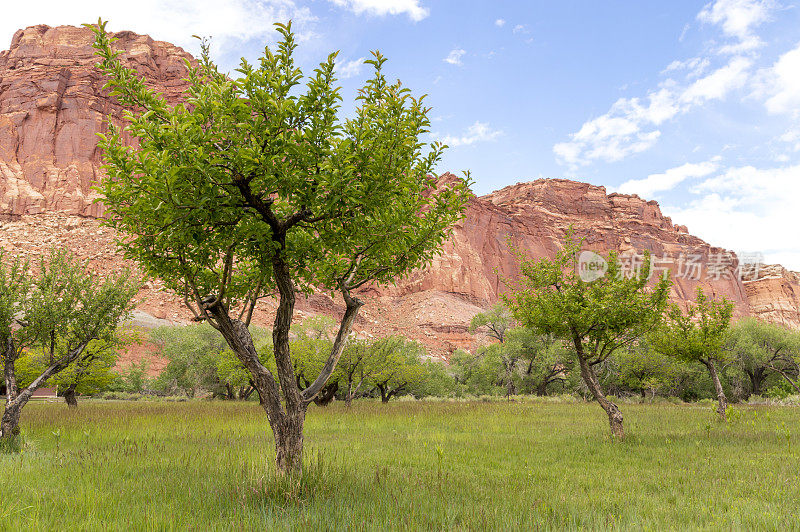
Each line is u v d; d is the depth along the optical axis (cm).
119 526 495
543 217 14775
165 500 611
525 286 1650
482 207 13462
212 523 495
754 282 15262
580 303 1504
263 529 482
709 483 782
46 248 7694
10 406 1181
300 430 713
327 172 564
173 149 521
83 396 4575
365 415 2194
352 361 3008
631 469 923
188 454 960
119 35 11194
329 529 489
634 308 1447
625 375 4547
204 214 566
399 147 620
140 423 1689
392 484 702
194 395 4925
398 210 699
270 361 3145
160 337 5153
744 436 1384
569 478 835
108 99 10281
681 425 1784
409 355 5047
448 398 4606
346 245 689
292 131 573
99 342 1825
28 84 9888
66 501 580
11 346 1254
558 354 4606
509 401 4003
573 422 1959
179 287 769
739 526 525
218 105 555
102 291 1363
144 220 631
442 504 595
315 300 9244
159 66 11162
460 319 10475
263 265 688
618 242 14300
